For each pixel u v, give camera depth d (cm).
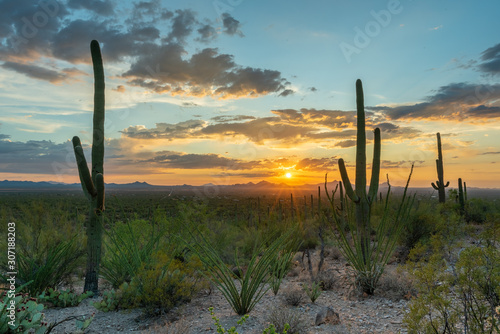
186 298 577
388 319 466
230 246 924
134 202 4619
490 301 307
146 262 623
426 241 786
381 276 626
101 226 673
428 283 340
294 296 556
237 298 520
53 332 454
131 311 544
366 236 674
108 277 718
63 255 668
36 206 747
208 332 442
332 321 459
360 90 759
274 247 579
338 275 723
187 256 741
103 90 703
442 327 334
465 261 328
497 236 548
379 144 725
